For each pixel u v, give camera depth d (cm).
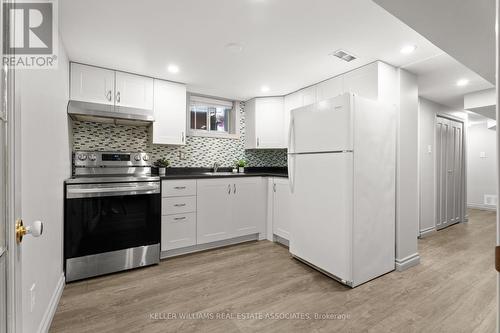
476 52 180
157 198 257
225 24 184
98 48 222
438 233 386
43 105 146
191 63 255
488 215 523
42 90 145
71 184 212
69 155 247
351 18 176
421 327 157
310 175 241
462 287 209
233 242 319
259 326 158
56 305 175
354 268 206
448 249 308
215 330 154
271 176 333
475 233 386
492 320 165
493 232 393
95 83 259
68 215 211
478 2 126
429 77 284
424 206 372
